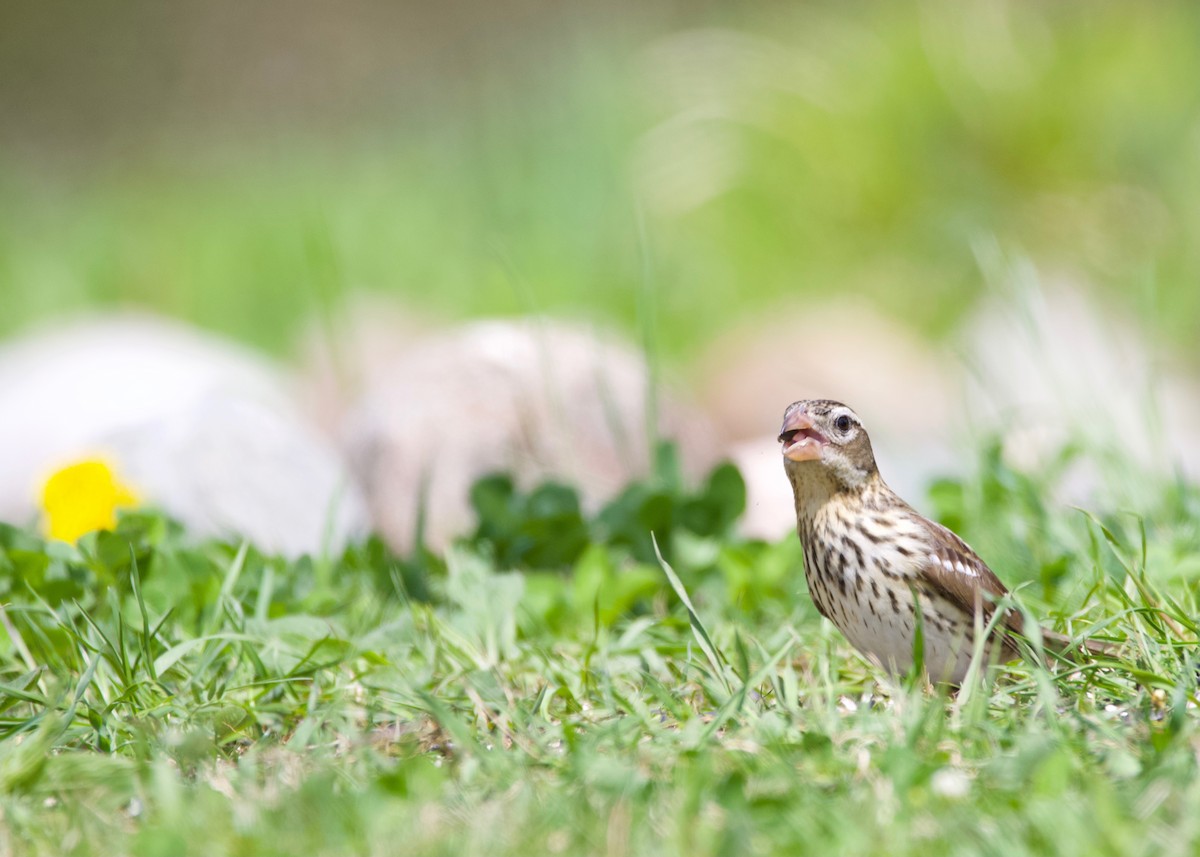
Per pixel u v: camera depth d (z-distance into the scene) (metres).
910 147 22.62
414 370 12.77
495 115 26.42
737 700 6.42
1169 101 22.19
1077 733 6.33
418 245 23.92
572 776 5.94
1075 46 23.12
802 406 7.92
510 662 7.89
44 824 5.80
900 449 15.98
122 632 7.40
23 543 9.03
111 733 6.77
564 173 23.91
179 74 32.09
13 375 14.98
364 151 28.22
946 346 20.38
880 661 7.80
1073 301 20.62
